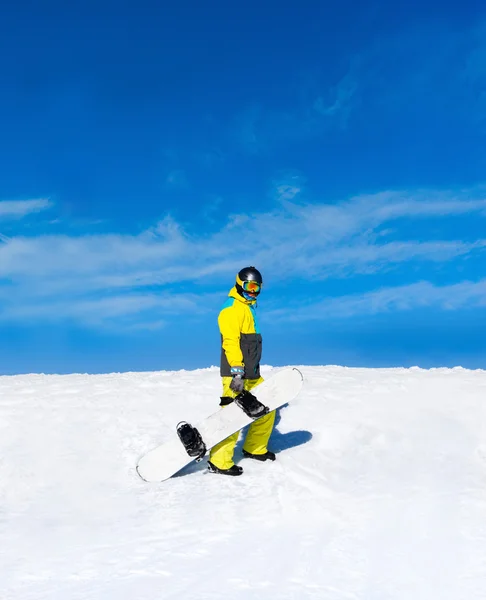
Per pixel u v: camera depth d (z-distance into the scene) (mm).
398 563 4094
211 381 8219
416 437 6504
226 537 4488
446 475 5664
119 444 6367
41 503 5301
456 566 4047
